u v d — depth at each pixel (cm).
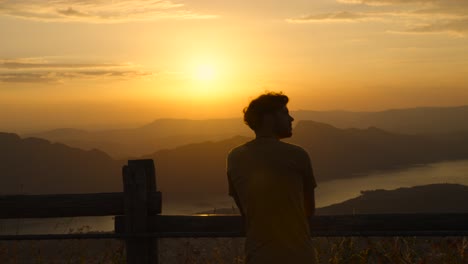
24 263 631
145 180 520
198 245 704
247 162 381
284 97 389
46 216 532
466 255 550
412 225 495
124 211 524
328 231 503
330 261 545
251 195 373
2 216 534
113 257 569
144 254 518
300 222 369
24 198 534
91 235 521
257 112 386
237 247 635
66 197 531
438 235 489
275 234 363
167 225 518
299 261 360
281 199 368
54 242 703
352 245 561
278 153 375
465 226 488
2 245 701
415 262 539
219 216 512
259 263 362
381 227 498
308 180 379
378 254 546
